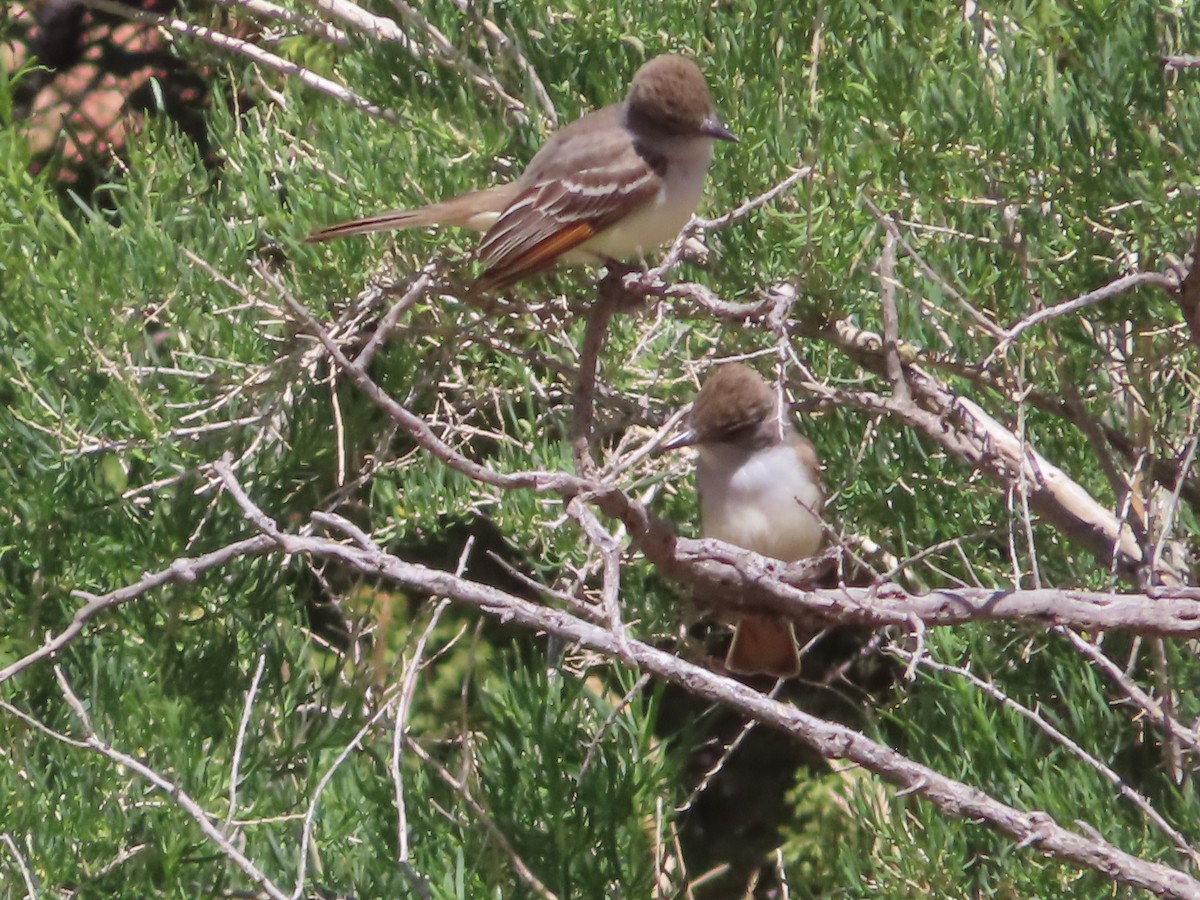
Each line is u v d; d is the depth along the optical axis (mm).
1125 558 9414
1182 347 9500
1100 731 9961
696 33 11391
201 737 9438
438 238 10945
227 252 10750
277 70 12242
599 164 9977
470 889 8766
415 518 10789
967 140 9609
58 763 9359
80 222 11312
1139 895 8516
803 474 10195
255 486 10695
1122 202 9445
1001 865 8938
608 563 6438
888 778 7059
